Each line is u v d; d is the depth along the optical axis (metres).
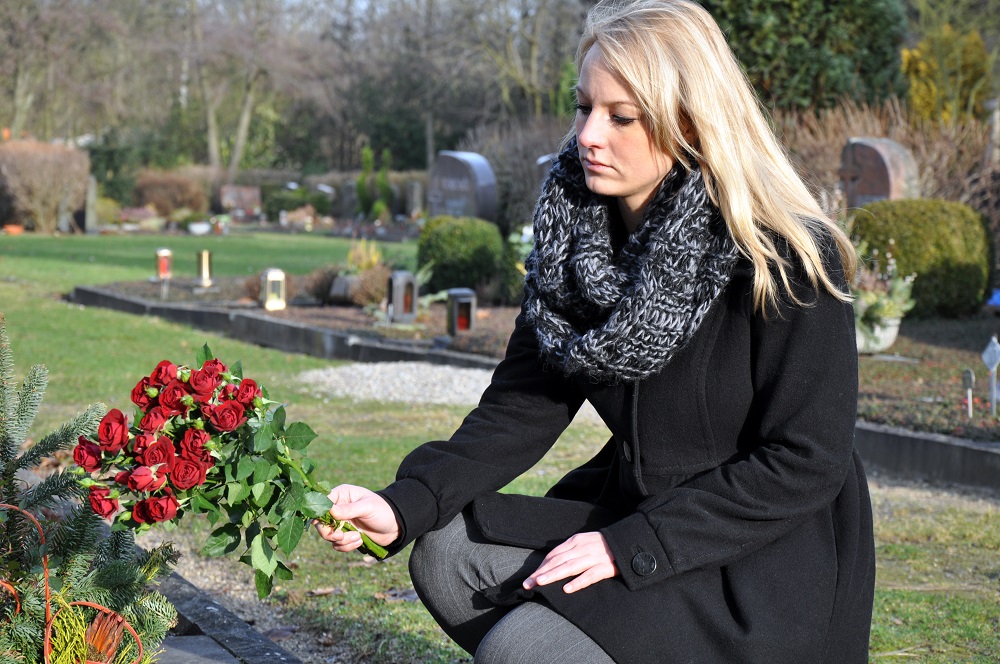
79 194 31.27
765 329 1.73
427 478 1.90
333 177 43.28
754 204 1.72
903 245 11.49
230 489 1.67
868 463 6.19
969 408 6.39
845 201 12.32
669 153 1.78
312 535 4.42
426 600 1.95
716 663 1.65
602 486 2.10
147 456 1.63
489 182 15.85
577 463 5.90
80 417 2.27
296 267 20.48
